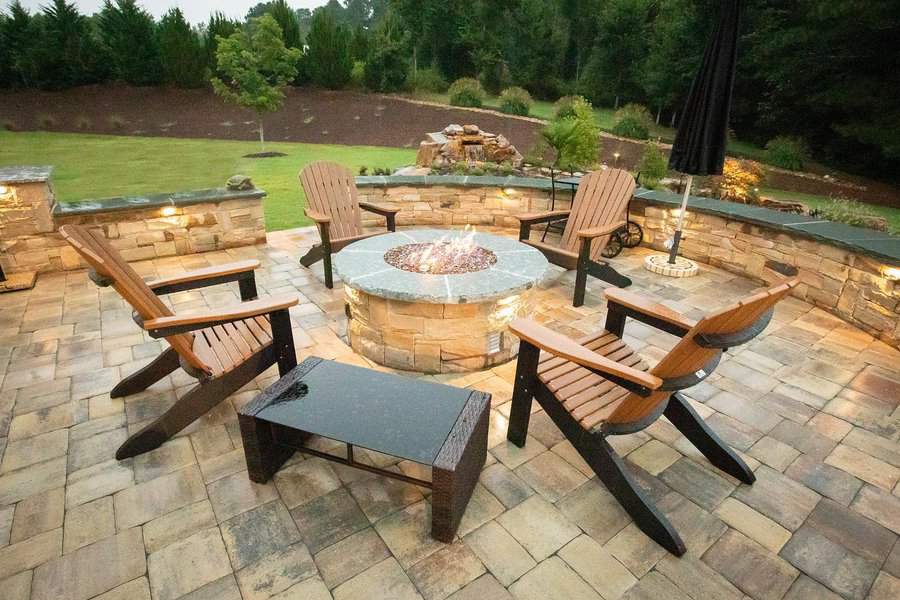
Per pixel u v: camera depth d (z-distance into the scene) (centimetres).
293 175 1007
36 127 1551
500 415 230
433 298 238
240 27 1733
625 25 2162
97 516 168
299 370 199
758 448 208
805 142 1456
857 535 166
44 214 382
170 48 1870
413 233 357
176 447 203
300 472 190
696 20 1706
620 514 174
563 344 175
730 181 721
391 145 1522
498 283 255
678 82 1823
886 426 223
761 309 144
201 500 176
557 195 515
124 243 422
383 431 162
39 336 297
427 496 180
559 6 2566
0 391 240
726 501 180
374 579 148
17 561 152
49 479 184
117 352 279
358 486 184
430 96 2159
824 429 221
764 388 253
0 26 1708
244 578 148
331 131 1684
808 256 353
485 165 859
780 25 1398
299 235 523
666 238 467
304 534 163
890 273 291
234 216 467
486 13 2520
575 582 148
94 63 1834
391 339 263
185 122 1716
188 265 426
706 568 154
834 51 1261
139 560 153
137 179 969
